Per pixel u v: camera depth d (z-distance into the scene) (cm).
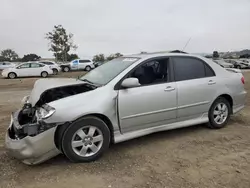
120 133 421
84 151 386
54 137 366
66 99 381
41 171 366
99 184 330
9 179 345
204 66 516
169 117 466
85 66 3319
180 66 486
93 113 386
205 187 320
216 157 404
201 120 512
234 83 547
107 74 455
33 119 389
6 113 719
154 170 364
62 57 5825
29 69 2383
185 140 476
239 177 342
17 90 1364
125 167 375
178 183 329
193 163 384
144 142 470
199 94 495
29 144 356
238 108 568
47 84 450
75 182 336
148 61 457
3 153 426
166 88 455
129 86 411
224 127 549
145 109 434
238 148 438
